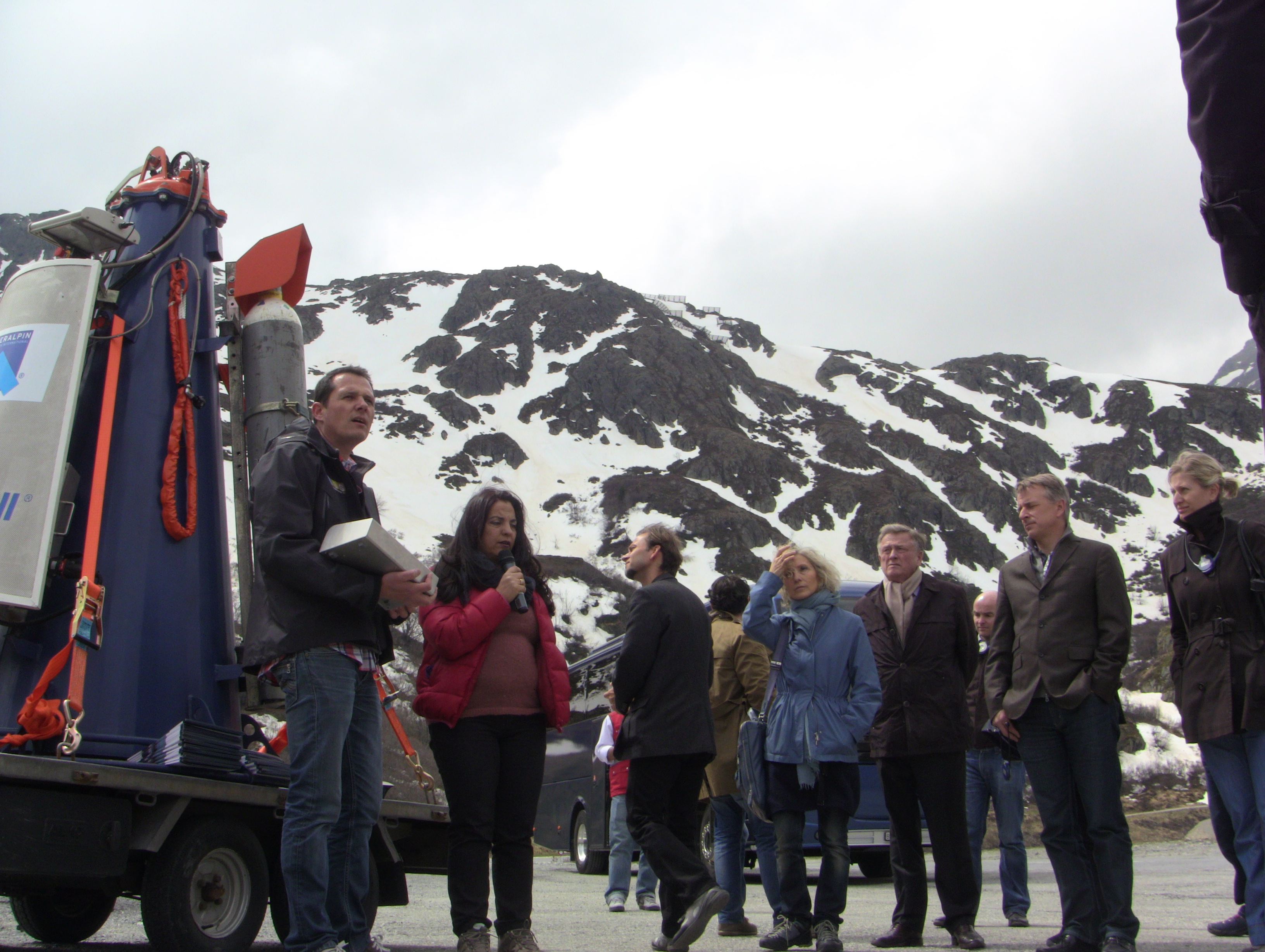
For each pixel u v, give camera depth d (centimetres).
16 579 527
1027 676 507
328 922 423
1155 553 10588
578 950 545
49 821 429
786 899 542
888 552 583
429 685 463
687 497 10469
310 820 401
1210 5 215
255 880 507
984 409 14425
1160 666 4491
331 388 445
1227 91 209
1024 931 638
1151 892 900
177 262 629
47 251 612
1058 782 500
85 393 590
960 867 549
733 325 16625
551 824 1606
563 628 7606
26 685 544
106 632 553
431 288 16775
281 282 663
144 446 592
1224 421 13625
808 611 550
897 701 562
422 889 1003
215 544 619
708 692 513
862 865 1245
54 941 579
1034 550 530
